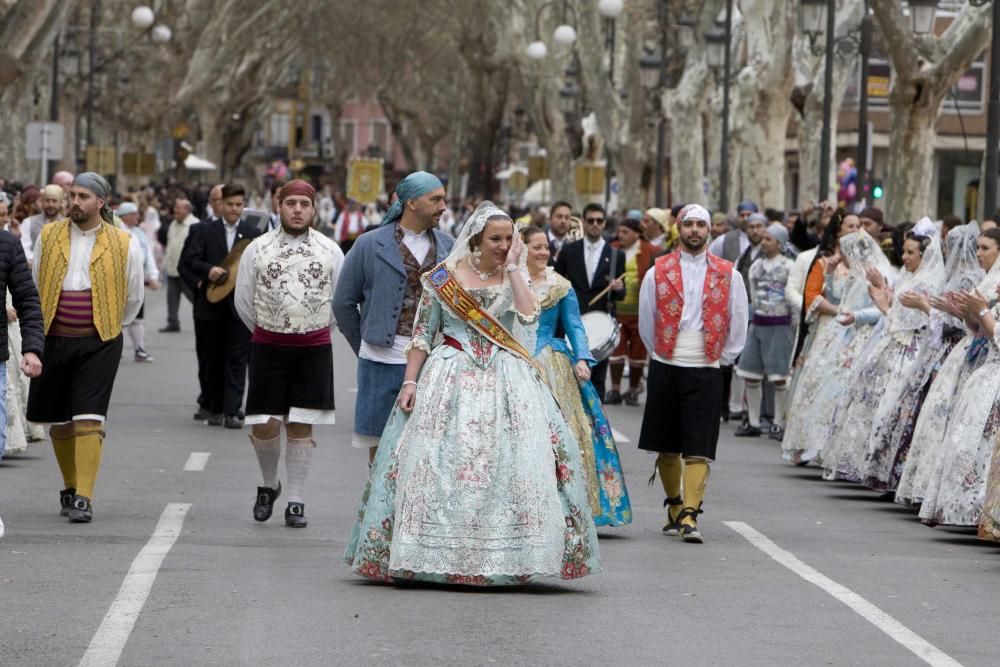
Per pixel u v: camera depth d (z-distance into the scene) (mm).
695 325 15766
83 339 15797
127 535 14914
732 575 13641
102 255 15836
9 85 45406
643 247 28609
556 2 75250
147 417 24734
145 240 31844
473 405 12672
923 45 41094
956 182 85875
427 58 121375
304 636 11000
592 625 11547
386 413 14664
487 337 12844
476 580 12477
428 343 13031
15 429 19891
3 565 13305
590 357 15789
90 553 13922
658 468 16203
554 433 12828
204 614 11602
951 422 16453
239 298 15688
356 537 12898
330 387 15766
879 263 21094
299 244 15664
